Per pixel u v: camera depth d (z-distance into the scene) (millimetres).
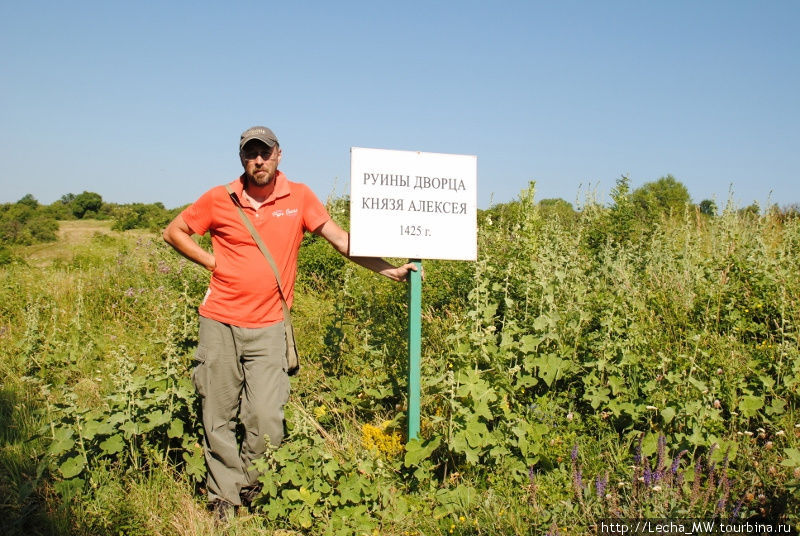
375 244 4203
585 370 4793
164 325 6953
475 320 4520
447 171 4371
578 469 3854
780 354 4766
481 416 4094
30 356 6070
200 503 3887
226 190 3744
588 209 9523
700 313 5703
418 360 4250
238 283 3740
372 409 4996
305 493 3598
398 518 3598
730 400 4309
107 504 3613
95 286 9391
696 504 3365
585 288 5906
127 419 3947
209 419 3850
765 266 6219
